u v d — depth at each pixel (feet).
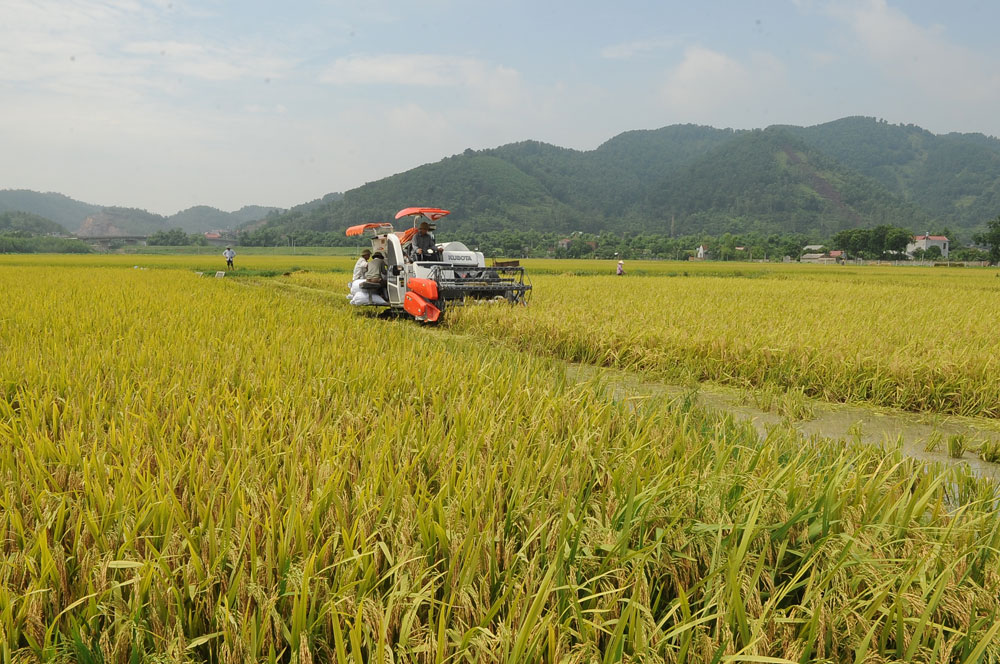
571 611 7.70
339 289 84.53
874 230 490.49
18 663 6.59
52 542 8.41
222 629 7.14
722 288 76.95
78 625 6.89
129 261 235.20
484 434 12.60
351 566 7.70
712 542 9.11
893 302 55.98
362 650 7.01
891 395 25.07
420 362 21.26
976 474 16.37
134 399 15.33
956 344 29.19
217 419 13.21
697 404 22.47
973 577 8.83
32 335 25.93
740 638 7.30
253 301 45.29
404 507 9.22
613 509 9.64
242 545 7.72
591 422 14.37
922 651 7.38
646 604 7.71
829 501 9.61
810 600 7.88
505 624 7.00
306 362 20.92
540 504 9.78
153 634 6.93
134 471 10.02
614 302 51.37
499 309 41.45
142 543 8.49
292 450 11.35
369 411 14.79
